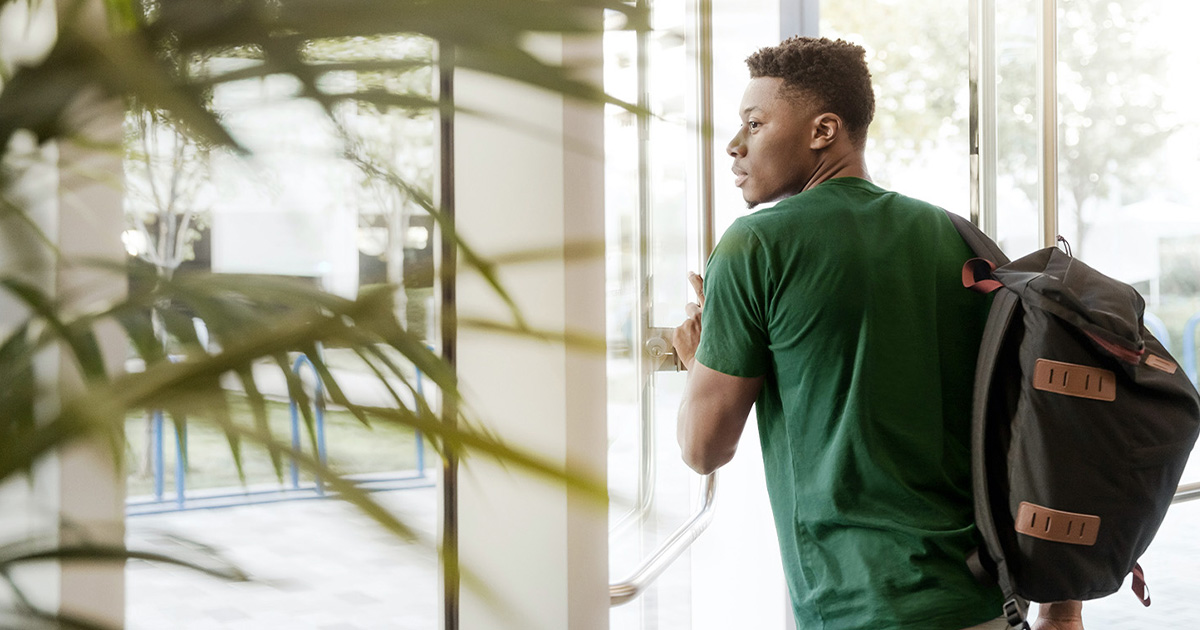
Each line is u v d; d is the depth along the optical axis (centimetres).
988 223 302
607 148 210
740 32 242
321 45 39
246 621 143
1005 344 138
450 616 152
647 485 218
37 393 37
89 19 34
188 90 35
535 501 147
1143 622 335
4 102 34
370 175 48
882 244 138
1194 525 354
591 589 150
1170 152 346
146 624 138
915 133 291
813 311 133
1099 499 130
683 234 229
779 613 252
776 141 153
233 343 35
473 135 146
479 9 34
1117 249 336
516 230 146
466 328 42
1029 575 130
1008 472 134
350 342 37
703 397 142
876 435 132
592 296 149
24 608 38
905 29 288
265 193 124
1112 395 132
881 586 128
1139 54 338
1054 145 307
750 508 255
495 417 144
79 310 45
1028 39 304
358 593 148
